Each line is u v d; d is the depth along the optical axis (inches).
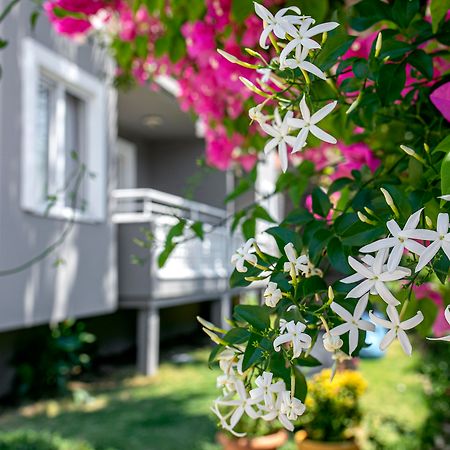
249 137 90.6
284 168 29.2
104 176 268.5
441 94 35.5
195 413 226.4
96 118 263.4
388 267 25.3
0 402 249.6
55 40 233.5
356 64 37.4
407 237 25.3
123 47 104.4
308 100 29.5
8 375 260.7
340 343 27.7
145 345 302.5
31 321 219.3
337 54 33.9
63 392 262.8
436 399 185.3
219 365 33.1
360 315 27.7
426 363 201.3
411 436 164.9
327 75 38.7
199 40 72.2
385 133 51.3
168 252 66.8
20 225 211.0
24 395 258.4
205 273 366.0
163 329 434.0
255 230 65.4
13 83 207.5
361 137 51.4
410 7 41.2
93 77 260.2
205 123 105.7
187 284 339.6
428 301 52.2
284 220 42.9
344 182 46.9
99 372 313.0
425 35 41.1
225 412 37.3
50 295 230.8
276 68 31.6
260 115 30.5
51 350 264.7
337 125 49.9
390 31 40.5
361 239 31.8
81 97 260.8
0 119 200.5
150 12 75.0
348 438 130.2
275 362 30.2
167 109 351.9
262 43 29.3
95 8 83.2
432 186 32.8
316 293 31.0
